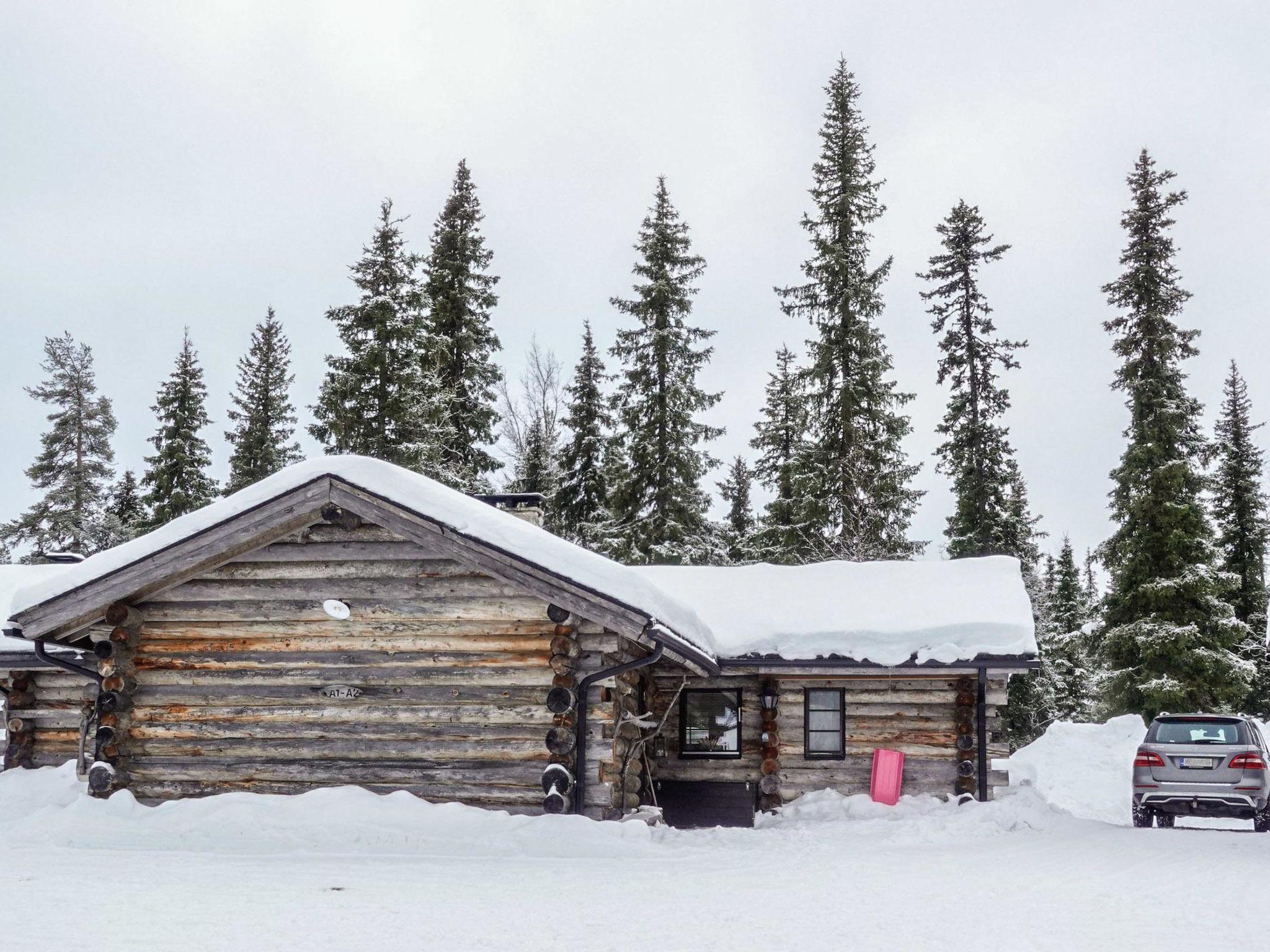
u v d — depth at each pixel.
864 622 17.22
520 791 13.19
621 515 36.12
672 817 16.88
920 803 16.69
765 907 8.48
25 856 11.15
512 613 13.48
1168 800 16.05
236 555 14.12
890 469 35.34
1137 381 33.47
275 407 48.84
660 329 35.94
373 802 12.87
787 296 35.78
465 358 39.12
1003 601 17.84
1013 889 9.56
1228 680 31.45
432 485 14.11
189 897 8.53
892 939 7.18
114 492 49.31
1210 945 7.08
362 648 13.78
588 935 7.20
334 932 7.14
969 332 36.78
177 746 13.95
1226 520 42.44
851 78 36.66
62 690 18.48
